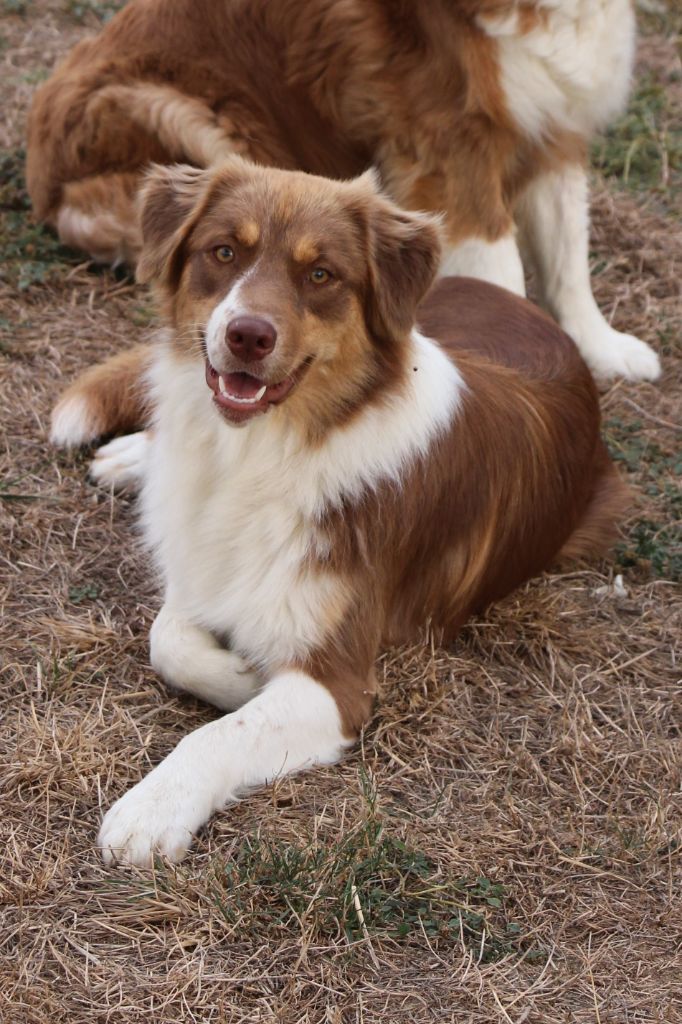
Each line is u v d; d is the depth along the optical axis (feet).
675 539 18.70
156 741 14.29
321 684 14.23
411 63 20.71
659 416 21.75
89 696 14.89
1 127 28.19
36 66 31.14
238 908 12.10
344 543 14.46
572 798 14.07
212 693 14.66
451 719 15.03
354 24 20.77
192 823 12.85
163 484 15.40
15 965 11.48
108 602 16.53
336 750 14.14
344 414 14.26
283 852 12.66
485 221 21.40
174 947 11.76
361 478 14.47
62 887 12.35
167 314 14.65
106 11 33.94
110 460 18.58
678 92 32.40
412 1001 11.50
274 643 14.47
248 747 13.47
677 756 14.71
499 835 13.38
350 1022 11.28
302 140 22.30
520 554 16.98
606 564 18.37
